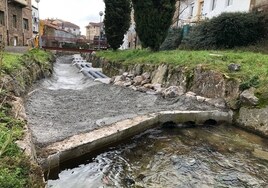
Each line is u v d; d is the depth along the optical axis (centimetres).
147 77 1283
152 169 521
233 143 646
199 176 496
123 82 1341
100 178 481
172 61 1181
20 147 391
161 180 480
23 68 1130
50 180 468
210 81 921
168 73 1149
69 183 460
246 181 479
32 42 2703
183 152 597
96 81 1538
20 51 1653
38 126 660
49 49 2745
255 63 940
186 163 544
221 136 694
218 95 872
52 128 648
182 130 742
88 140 549
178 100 937
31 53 1630
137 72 1404
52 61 2459
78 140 548
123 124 662
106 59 1955
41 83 1366
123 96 1111
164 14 1483
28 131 470
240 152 596
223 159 563
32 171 339
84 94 1196
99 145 566
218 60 1039
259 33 1443
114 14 2061
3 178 282
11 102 647
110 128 631
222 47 1487
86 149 538
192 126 772
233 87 821
